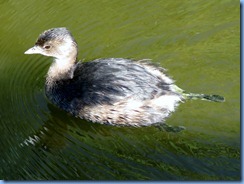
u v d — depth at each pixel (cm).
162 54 1047
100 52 1075
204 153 827
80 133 908
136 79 891
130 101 885
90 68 937
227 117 888
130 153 849
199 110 902
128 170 817
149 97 883
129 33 1116
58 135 906
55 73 970
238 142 842
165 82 915
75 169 834
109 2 1220
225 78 969
